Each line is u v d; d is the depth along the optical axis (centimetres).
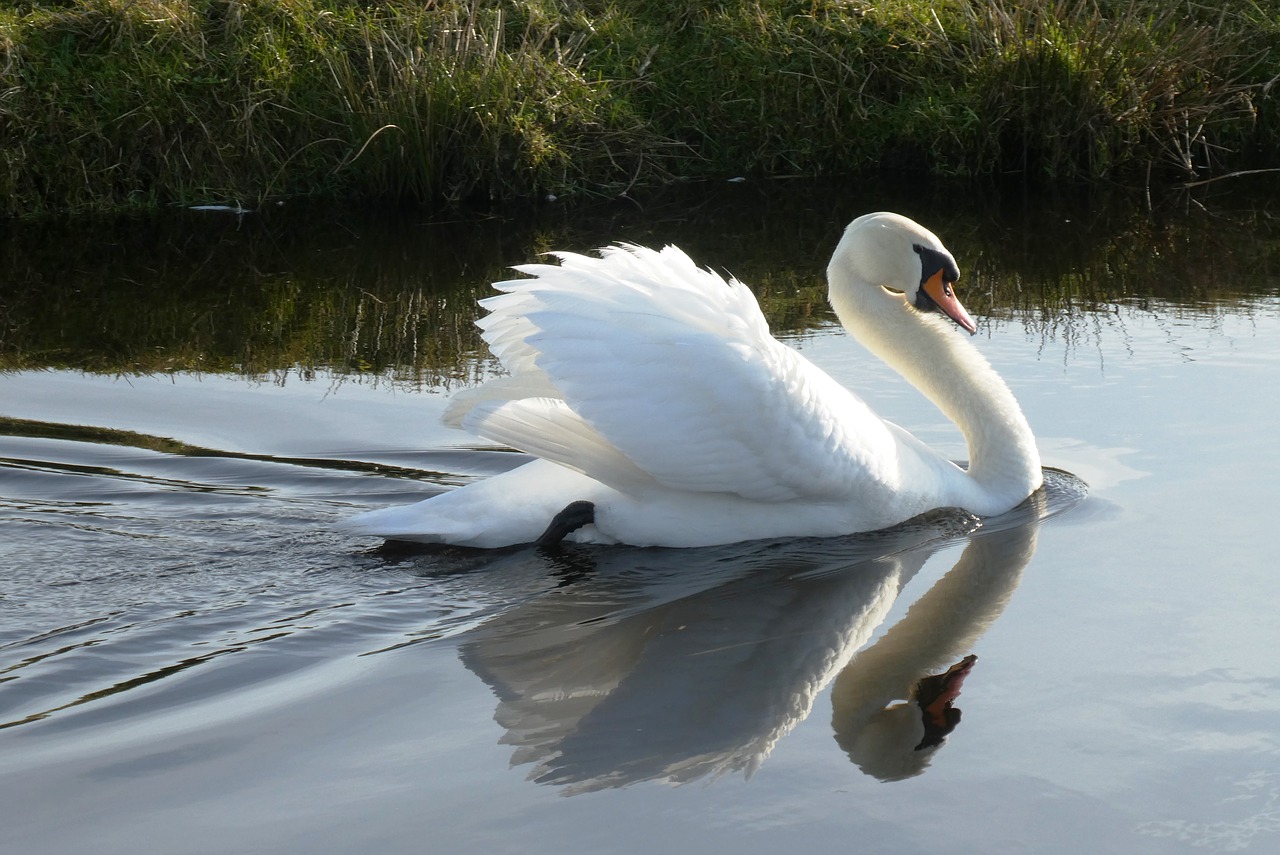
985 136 1538
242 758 435
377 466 733
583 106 1523
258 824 400
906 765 434
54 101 1428
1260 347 902
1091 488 677
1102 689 478
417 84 1449
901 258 719
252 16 1526
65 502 674
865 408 656
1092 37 1506
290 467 728
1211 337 934
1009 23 1548
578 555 615
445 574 592
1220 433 741
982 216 1372
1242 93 1550
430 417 811
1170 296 1060
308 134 1470
